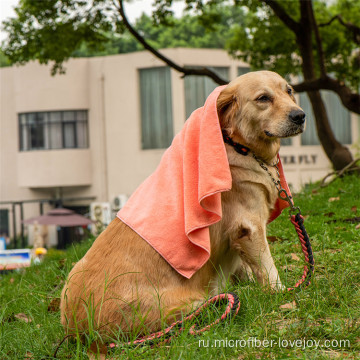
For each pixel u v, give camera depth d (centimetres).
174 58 2762
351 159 1176
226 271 388
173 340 294
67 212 2278
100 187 2942
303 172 3008
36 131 2972
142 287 325
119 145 2895
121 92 2872
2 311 430
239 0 1350
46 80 2919
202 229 338
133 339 304
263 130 362
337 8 1669
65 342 330
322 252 442
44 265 661
